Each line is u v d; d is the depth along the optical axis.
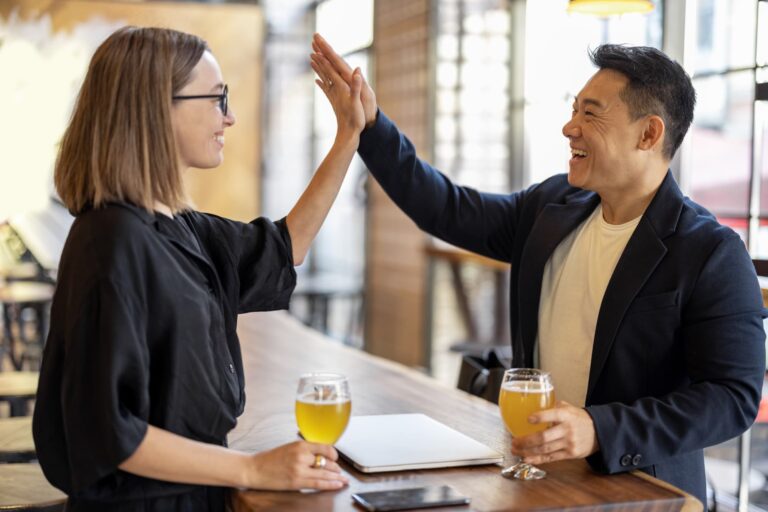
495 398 2.43
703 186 4.17
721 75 4.02
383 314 7.15
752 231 3.84
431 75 6.18
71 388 1.53
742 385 1.77
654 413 1.71
